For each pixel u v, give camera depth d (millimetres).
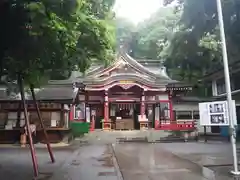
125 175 9203
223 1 16203
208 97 28547
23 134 20078
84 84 31016
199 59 23453
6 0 5875
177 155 14148
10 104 21453
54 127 21141
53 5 5742
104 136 25672
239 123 24094
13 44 6957
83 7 7551
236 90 23531
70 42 6938
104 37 8906
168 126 29094
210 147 17812
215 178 8633
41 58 7777
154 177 8875
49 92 21797
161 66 37719
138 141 23391
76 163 11859
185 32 20562
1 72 8367
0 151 16688
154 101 32656
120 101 32781
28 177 9039
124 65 33469
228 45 19391
